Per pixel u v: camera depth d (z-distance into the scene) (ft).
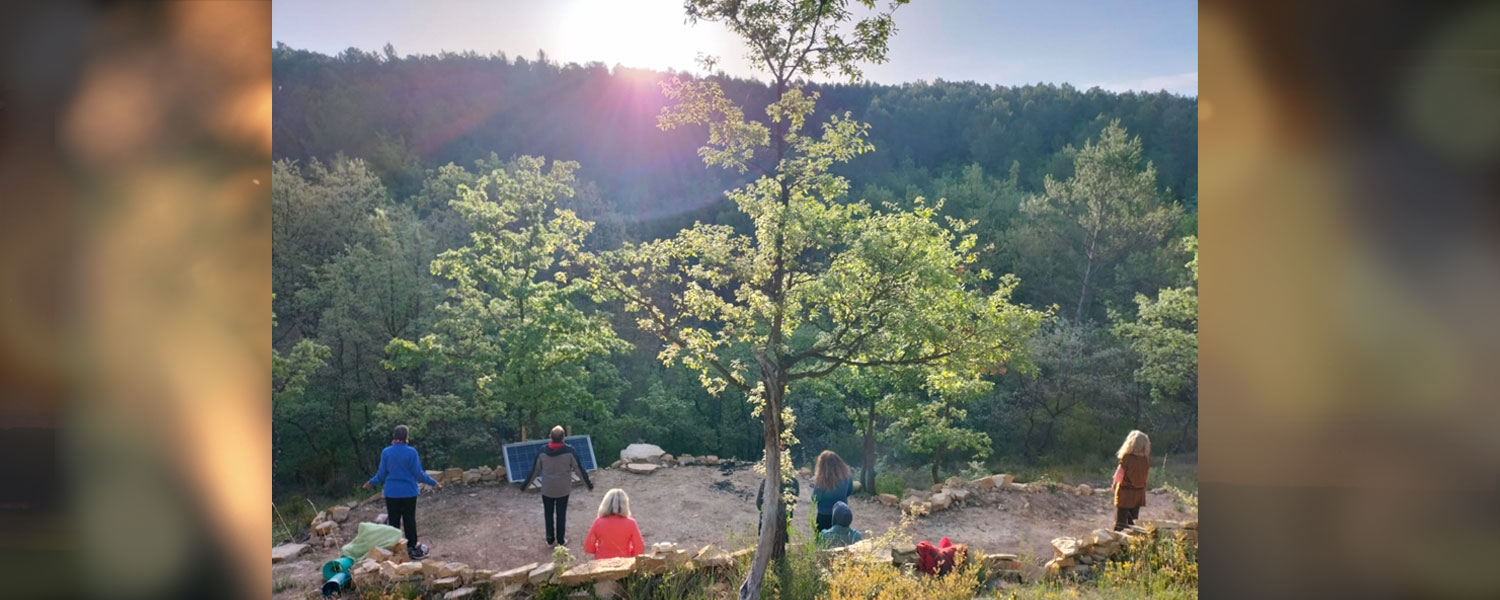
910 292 14.10
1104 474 36.27
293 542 18.26
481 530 19.70
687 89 13.98
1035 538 19.10
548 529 18.43
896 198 58.18
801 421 43.86
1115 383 42.52
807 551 14.43
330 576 13.70
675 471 27.45
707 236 15.15
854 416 33.45
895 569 13.66
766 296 14.44
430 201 56.85
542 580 12.76
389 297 43.93
